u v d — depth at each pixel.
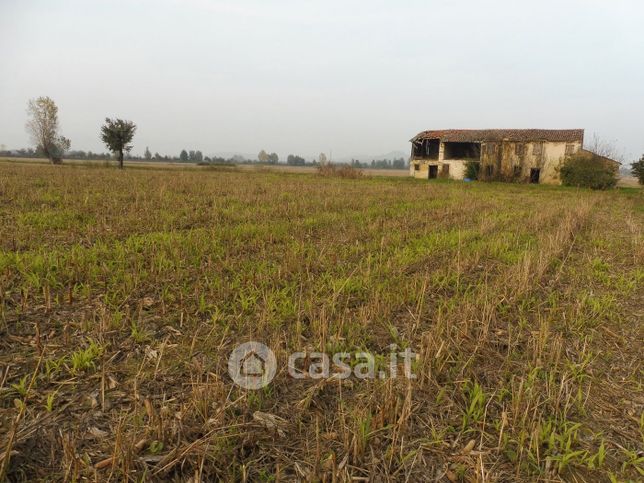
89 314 4.48
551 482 2.62
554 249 8.27
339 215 11.98
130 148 47.94
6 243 6.93
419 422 3.10
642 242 9.52
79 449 2.61
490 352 4.17
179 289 5.32
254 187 18.92
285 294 5.24
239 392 3.22
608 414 3.35
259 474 2.56
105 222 9.33
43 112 54.41
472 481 2.57
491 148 40.66
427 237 9.48
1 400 3.02
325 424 3.03
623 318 5.29
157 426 2.75
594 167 34.28
